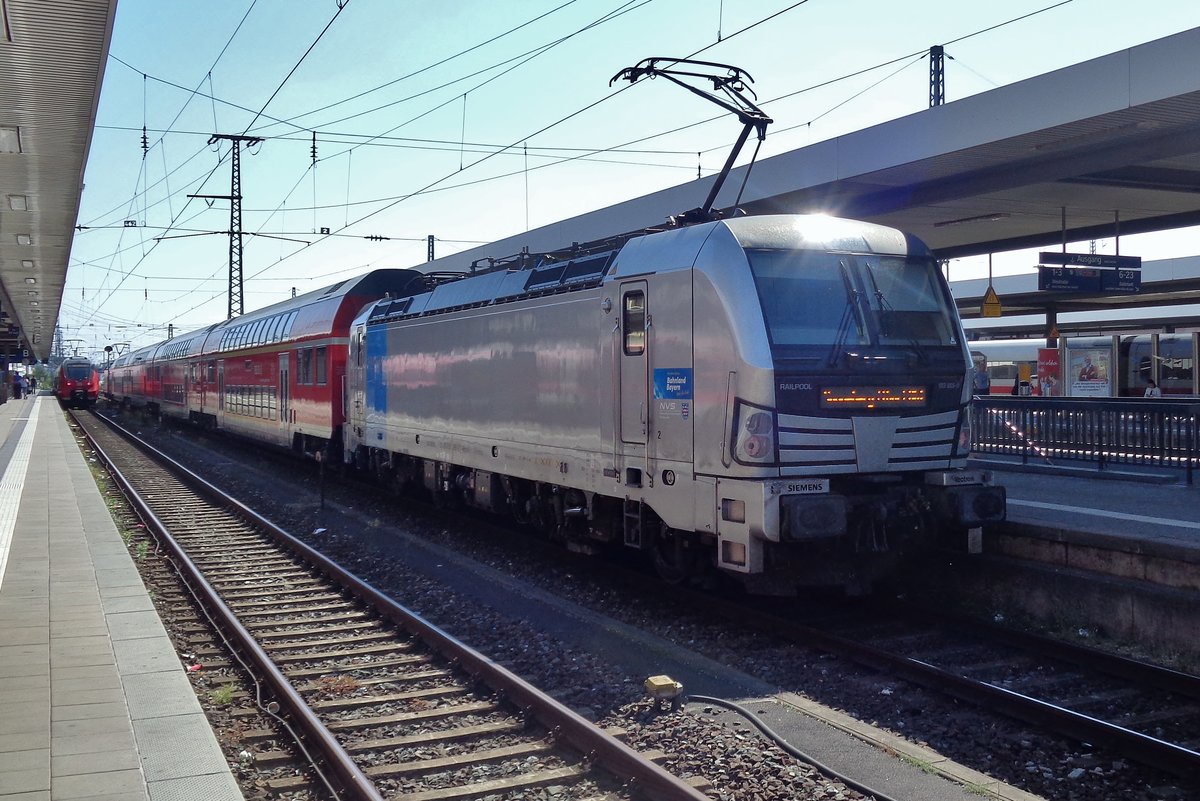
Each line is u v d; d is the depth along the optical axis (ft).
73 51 28.73
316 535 48.44
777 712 22.07
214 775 16.87
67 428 133.18
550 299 37.22
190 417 119.85
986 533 32.58
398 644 28.35
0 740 18.44
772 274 28.32
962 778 18.22
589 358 34.47
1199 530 30.04
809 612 31.78
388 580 37.86
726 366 27.81
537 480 38.52
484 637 29.45
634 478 32.07
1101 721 20.61
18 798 15.79
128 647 25.09
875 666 25.61
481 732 20.90
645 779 17.57
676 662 26.30
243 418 91.40
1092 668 25.27
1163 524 31.40
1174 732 21.40
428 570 39.27
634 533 32.94
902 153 44.83
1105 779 18.98
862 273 29.68
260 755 19.90
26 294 96.68
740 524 27.35
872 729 20.93
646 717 21.74
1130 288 60.44
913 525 30.25
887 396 28.99
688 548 32.42
